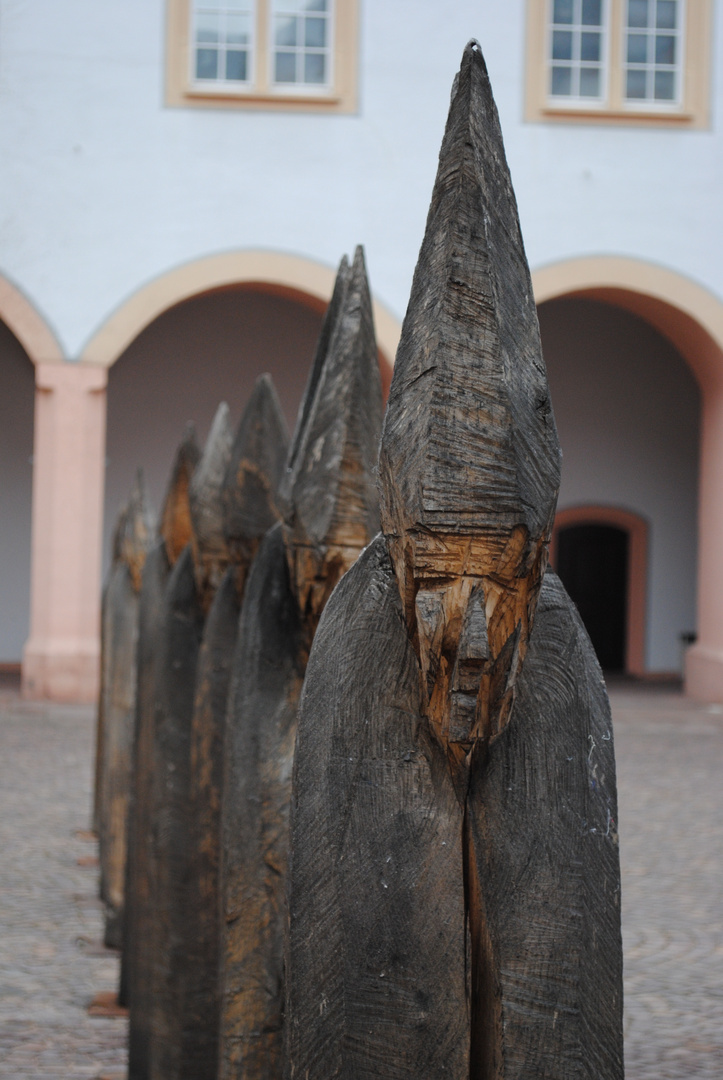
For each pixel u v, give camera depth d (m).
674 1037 5.03
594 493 19.86
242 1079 2.61
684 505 20.09
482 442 1.53
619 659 20.42
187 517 4.15
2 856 7.81
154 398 18.91
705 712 15.40
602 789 1.72
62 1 13.76
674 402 19.97
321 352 2.63
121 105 14.77
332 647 1.73
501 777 1.69
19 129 7.15
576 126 15.46
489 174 1.57
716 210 15.73
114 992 5.35
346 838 1.70
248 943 2.57
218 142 15.03
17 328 14.86
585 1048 1.68
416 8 15.13
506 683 1.63
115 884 6.00
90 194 14.79
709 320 15.78
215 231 15.11
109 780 6.05
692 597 20.17
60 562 15.11
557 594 1.73
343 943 1.69
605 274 15.59
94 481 15.18
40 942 6.08
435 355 1.53
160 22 14.80
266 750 2.53
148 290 15.03
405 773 1.69
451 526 1.53
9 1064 4.50
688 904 7.11
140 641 4.44
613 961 1.71
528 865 1.67
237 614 3.17
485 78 1.59
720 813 9.66
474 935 1.69
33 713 14.13
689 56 15.59
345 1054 1.69
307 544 2.37
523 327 1.58
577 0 15.48
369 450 2.35
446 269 1.53
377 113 15.14
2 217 7.88
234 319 18.94
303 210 15.17
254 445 3.13
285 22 15.09
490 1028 1.68
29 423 18.75
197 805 3.21
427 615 1.57
